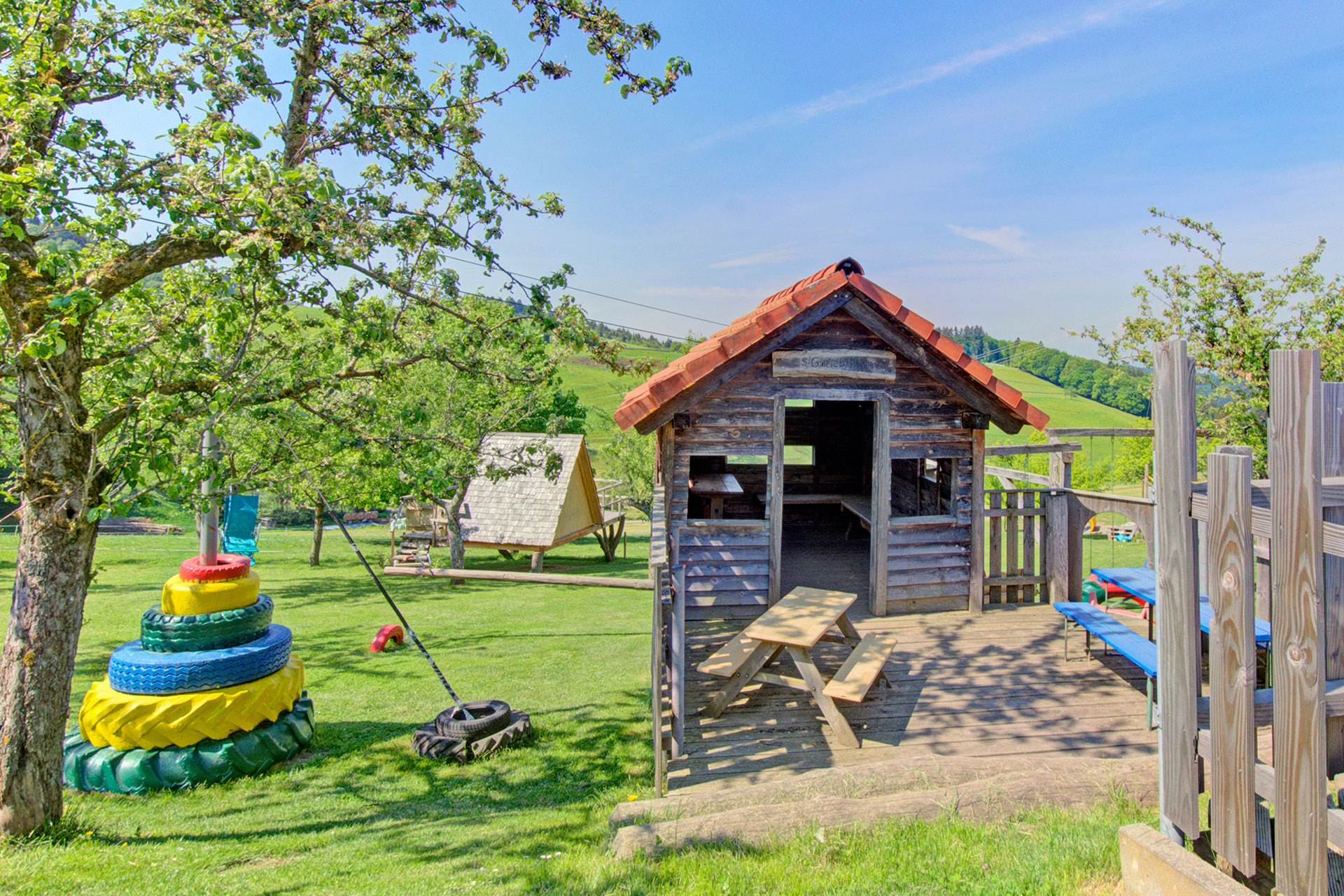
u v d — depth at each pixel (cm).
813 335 826
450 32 727
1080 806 426
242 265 568
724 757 566
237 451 668
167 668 749
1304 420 232
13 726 574
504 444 2589
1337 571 270
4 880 483
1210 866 276
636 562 2880
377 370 729
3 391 584
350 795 695
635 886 381
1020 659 738
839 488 1310
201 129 543
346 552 2817
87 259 566
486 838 558
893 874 362
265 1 623
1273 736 246
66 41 568
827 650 768
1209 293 1345
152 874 499
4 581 1827
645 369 809
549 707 966
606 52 752
